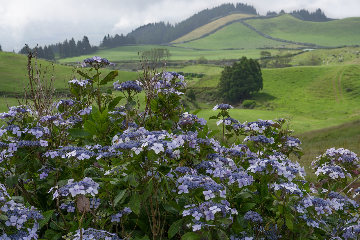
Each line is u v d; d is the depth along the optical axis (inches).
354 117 2979.8
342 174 157.4
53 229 120.5
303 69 5103.3
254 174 150.2
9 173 142.9
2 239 87.3
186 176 118.6
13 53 4414.4
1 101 1809.8
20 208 97.7
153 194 123.7
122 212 118.6
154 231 111.9
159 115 189.5
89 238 98.9
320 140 952.3
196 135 165.3
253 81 4347.9
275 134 202.8
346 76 4539.9
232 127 201.6
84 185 100.3
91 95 180.5
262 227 129.7
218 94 4571.9
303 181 156.5
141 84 185.9
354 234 135.7
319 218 136.9
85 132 151.3
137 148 103.7
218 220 106.3
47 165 133.0
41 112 165.9
